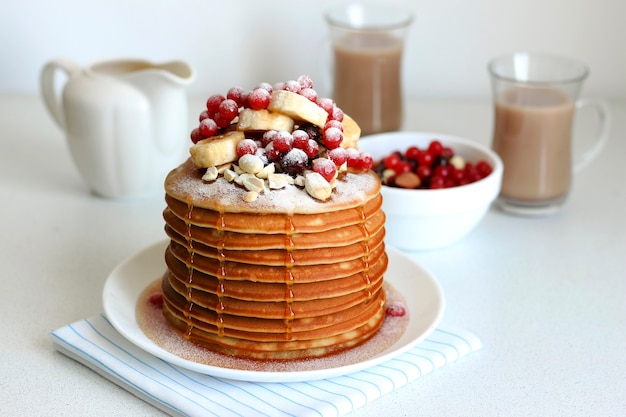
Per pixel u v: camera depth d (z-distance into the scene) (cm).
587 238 107
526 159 109
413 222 101
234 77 138
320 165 86
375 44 118
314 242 85
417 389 87
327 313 86
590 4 132
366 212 87
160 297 92
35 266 101
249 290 86
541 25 133
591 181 117
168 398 84
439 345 90
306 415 83
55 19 136
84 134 110
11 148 124
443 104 135
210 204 85
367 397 85
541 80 115
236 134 87
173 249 88
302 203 85
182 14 135
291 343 87
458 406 86
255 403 84
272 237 85
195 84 138
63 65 113
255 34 136
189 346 88
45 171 119
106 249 104
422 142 110
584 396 87
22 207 111
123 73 114
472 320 95
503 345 92
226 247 85
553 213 111
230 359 87
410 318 91
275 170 87
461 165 106
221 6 135
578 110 134
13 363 90
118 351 89
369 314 89
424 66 136
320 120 87
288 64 137
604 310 96
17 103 136
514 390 88
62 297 97
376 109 119
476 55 135
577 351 92
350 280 87
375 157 110
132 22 136
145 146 110
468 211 102
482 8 133
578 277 101
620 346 92
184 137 113
